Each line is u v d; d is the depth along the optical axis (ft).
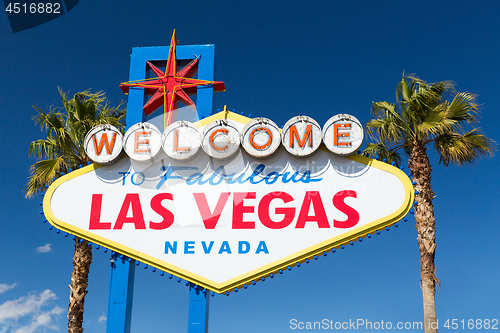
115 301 45.34
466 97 58.90
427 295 52.65
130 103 54.90
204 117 52.85
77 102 64.75
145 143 47.93
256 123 47.57
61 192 47.34
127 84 55.47
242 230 45.14
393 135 59.72
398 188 45.09
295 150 46.34
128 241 45.52
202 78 55.01
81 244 56.95
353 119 46.70
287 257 43.91
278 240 44.57
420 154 58.75
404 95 61.72
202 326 43.09
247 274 43.57
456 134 59.21
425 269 53.72
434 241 54.80
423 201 56.34
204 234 45.29
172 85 55.16
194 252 44.73
